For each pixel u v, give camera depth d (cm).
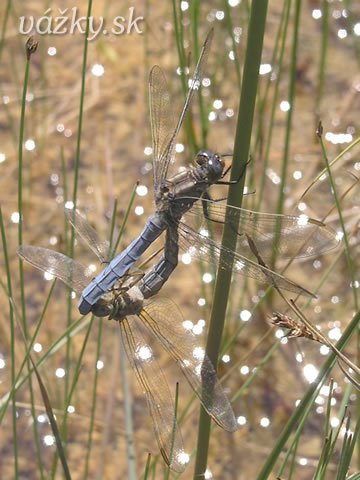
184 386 43
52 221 47
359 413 38
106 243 37
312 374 42
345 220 46
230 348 44
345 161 48
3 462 42
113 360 43
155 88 37
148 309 36
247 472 42
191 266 46
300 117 49
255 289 45
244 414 43
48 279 45
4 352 44
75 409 43
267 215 34
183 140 48
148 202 47
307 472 41
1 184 48
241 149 33
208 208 36
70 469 42
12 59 49
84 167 49
